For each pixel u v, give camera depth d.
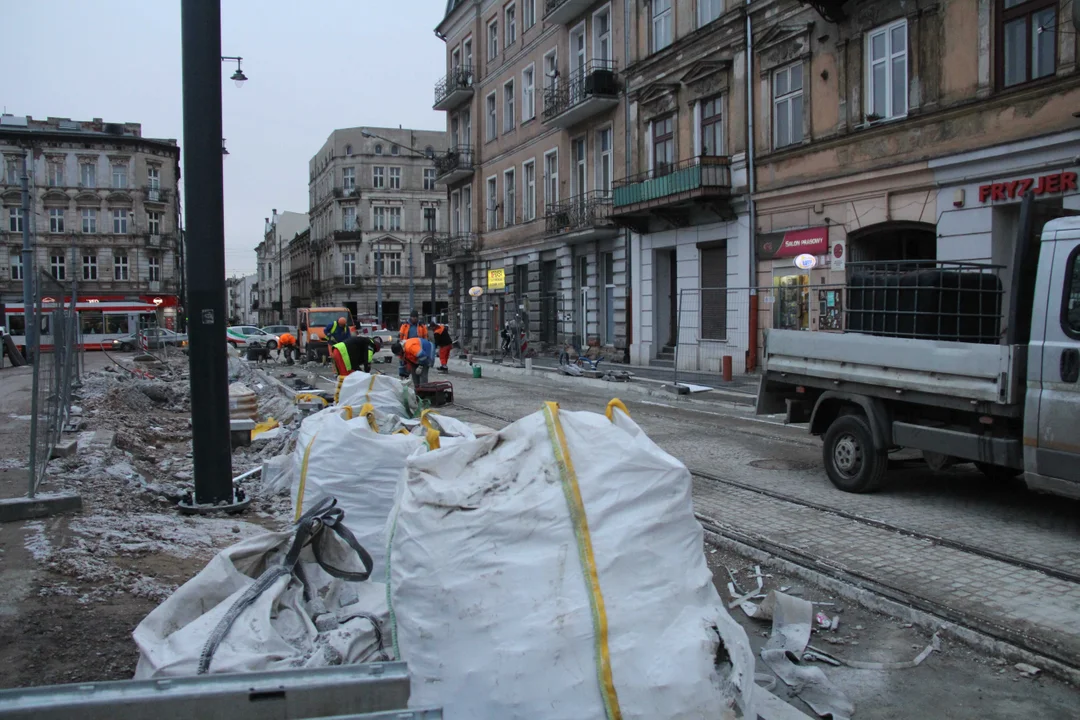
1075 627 4.48
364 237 72.50
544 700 2.62
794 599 4.44
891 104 16.17
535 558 2.82
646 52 24.36
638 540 2.90
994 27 13.95
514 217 34.25
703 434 11.84
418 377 16.70
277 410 13.05
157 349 36.81
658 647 2.70
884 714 3.66
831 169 17.58
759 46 19.48
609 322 27.95
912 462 8.29
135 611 4.29
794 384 8.60
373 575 4.02
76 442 8.48
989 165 14.12
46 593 4.37
